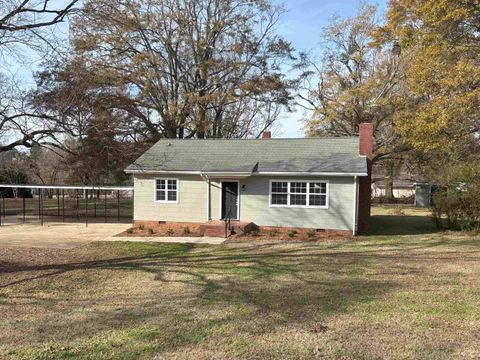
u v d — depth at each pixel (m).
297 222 19.89
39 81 20.94
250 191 20.61
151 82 31.67
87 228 22.16
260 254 14.24
